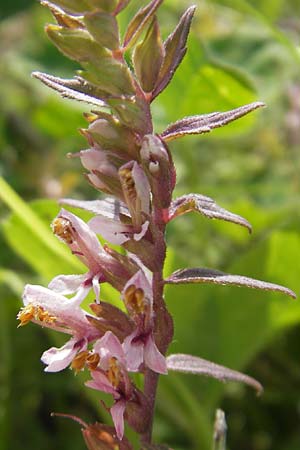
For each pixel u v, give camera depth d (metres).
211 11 0.27
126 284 0.10
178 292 0.17
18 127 0.26
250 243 0.22
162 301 0.10
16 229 0.17
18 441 0.19
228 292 0.17
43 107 0.24
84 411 0.19
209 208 0.10
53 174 0.24
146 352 0.10
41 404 0.19
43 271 0.17
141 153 0.10
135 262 0.11
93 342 0.11
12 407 0.19
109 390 0.10
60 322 0.10
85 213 0.16
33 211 0.16
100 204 0.11
